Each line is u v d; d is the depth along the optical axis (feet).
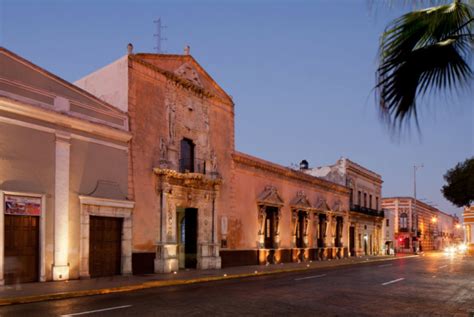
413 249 235.40
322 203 126.00
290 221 109.50
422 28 13.79
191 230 79.77
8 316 30.81
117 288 47.55
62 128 55.47
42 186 52.34
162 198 69.92
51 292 42.27
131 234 64.28
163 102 72.84
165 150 71.92
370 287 53.06
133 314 31.73
